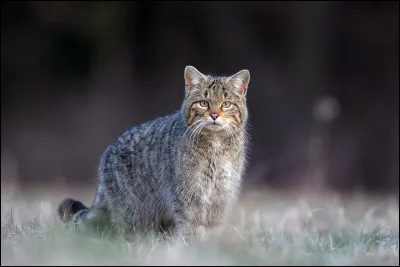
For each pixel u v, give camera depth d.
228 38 21.83
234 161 8.42
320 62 21.20
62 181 17.44
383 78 20.84
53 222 9.00
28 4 21.80
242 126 8.51
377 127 20.42
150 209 8.67
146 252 7.03
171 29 22.05
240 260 6.65
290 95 21.05
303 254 6.86
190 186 8.21
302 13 21.31
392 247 7.80
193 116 8.25
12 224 8.28
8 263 6.38
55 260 6.45
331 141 19.97
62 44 22.09
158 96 21.91
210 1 21.75
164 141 8.46
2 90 21.69
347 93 20.98
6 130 21.41
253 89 21.11
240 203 12.91
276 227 9.87
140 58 22.17
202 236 8.02
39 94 21.88
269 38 21.61
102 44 22.09
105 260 6.55
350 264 6.59
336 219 10.52
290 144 20.30
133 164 8.73
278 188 18.28
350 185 19.75
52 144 21.25
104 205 8.99
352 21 21.14
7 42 21.84
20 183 19.89
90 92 21.88
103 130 21.47
